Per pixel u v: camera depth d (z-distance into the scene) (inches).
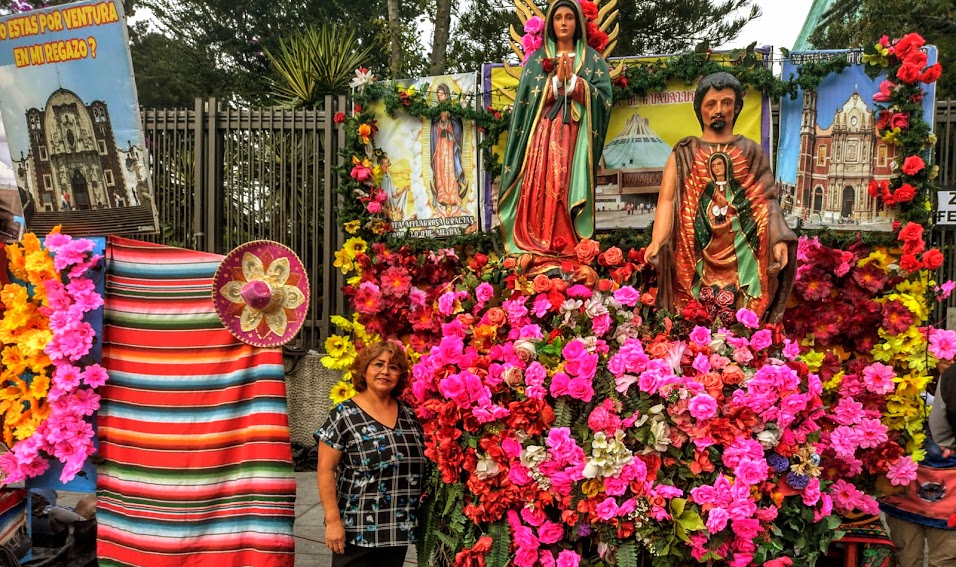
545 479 120.7
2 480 139.2
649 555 123.1
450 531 131.3
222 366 136.6
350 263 199.9
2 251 145.3
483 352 132.0
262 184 245.1
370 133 201.6
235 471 134.3
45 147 155.7
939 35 488.4
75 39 148.1
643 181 191.2
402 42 441.4
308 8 729.6
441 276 195.6
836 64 176.4
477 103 199.2
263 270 136.1
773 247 145.3
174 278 140.3
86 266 139.5
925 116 171.0
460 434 124.8
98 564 143.3
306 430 249.6
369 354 128.8
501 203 172.4
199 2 733.3
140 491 136.9
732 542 120.8
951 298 210.8
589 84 165.5
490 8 585.6
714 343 129.3
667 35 573.3
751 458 120.3
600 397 124.8
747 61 181.6
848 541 154.4
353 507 122.8
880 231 174.6
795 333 172.7
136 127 149.8
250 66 756.6
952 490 144.3
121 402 140.0
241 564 132.0
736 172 151.9
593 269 157.2
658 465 121.0
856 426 151.5
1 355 141.5
